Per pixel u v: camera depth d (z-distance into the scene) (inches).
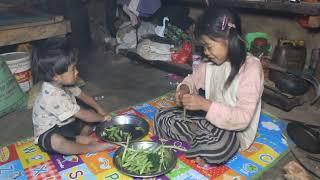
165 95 139.1
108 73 174.1
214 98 94.9
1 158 96.3
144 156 89.0
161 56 177.9
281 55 149.3
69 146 92.4
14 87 130.0
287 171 85.7
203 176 86.9
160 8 191.0
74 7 205.5
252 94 81.5
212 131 89.2
